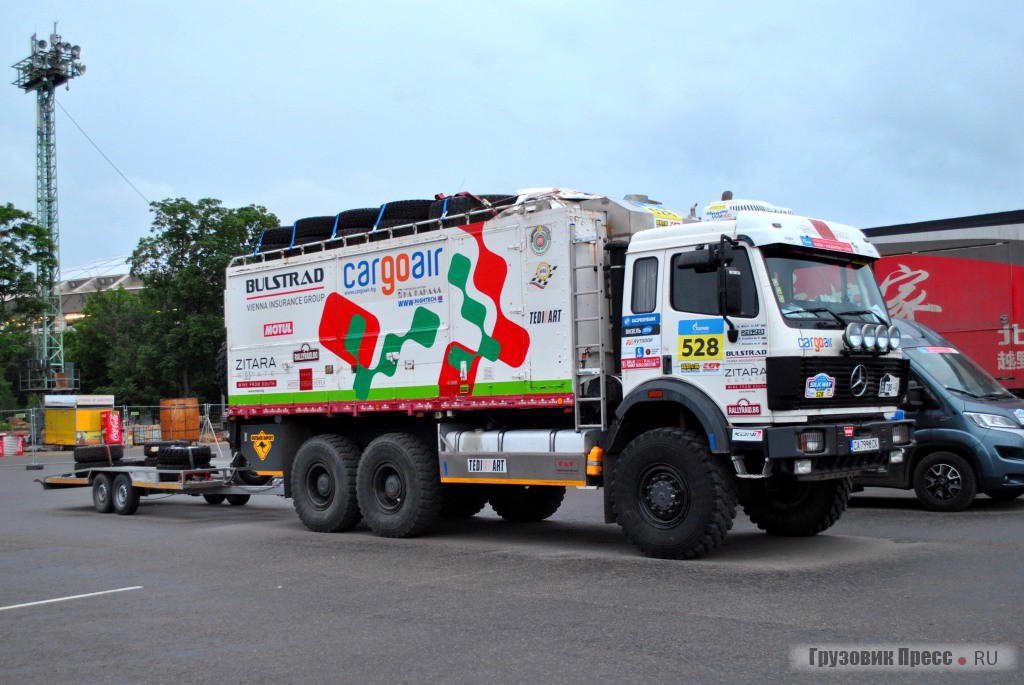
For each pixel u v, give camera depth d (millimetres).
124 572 9336
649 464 8875
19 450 36531
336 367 12180
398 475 11250
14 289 46375
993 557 8469
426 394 11078
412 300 11320
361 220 12328
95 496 15508
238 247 56219
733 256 8695
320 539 11430
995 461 11602
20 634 6867
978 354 16469
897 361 9461
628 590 7555
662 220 10297
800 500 10070
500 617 6785
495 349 10375
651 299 9203
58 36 57875
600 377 9523
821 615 6484
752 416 8453
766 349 8391
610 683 5164
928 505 12148
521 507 12469
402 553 10016
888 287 17547
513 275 10227
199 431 32656
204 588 8344
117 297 71562
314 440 12344
